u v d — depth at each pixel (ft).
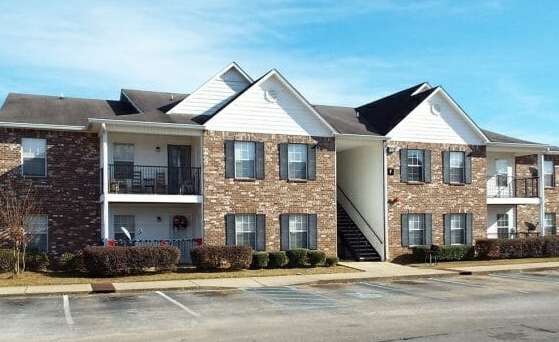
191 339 35.99
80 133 80.02
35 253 71.46
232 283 64.13
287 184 83.66
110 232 80.18
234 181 80.43
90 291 56.59
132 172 80.64
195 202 78.28
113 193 75.41
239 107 81.51
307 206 84.64
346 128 91.30
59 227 78.07
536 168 109.91
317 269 77.25
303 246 84.12
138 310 46.60
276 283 64.44
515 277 71.51
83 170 79.82
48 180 77.92
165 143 83.56
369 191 93.97
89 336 36.81
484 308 47.83
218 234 79.00
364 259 89.40
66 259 70.38
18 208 70.49
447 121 95.86
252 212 81.20
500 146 99.04
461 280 68.54
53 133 78.59
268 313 45.34
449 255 89.25
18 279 64.08
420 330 38.52
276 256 78.18
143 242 78.38
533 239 94.12
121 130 74.90
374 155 92.99
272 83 83.76
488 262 87.61
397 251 90.12
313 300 52.44
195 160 82.48
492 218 104.99
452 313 45.32
